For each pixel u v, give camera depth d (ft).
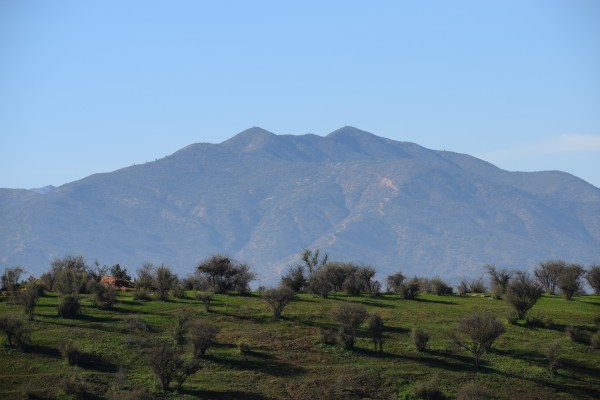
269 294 266.77
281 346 235.81
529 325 269.23
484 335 235.20
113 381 201.67
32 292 249.55
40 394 191.21
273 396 203.10
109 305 262.47
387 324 266.98
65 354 208.95
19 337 216.54
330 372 219.61
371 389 211.41
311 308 282.56
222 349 230.48
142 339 229.45
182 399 195.11
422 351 239.30
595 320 269.23
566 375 225.35
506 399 209.36
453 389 212.43
